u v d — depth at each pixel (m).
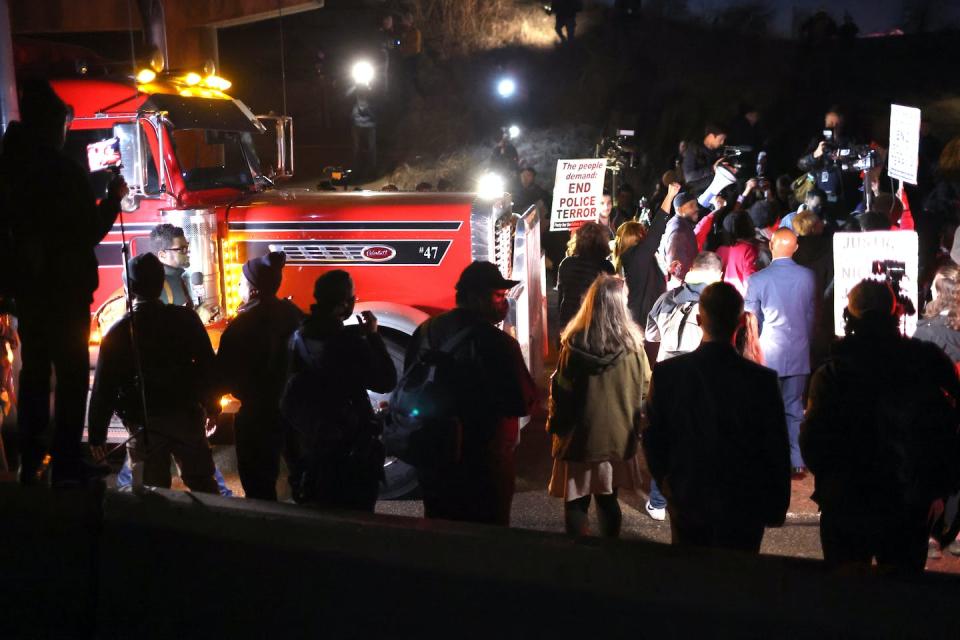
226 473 7.16
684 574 2.92
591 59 20.91
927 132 12.86
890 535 3.90
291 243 7.00
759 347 5.87
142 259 5.01
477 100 19.48
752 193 10.15
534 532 3.28
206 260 6.87
